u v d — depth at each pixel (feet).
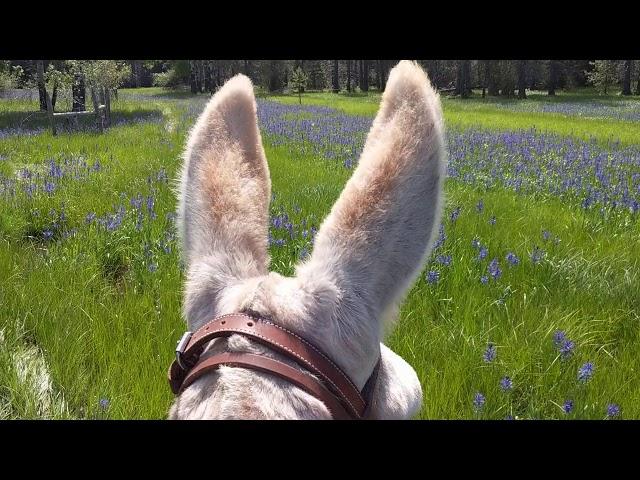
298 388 4.12
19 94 166.20
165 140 62.39
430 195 4.90
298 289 4.65
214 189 5.39
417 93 5.04
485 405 13.38
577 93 264.72
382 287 4.87
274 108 125.59
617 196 34.58
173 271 21.66
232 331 4.35
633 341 17.97
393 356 6.82
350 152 53.21
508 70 244.01
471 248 23.75
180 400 4.29
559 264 23.02
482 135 71.15
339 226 4.90
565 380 15.25
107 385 14.70
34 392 15.23
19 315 19.07
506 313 18.58
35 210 31.01
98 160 44.83
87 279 22.07
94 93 83.41
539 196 37.27
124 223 27.76
